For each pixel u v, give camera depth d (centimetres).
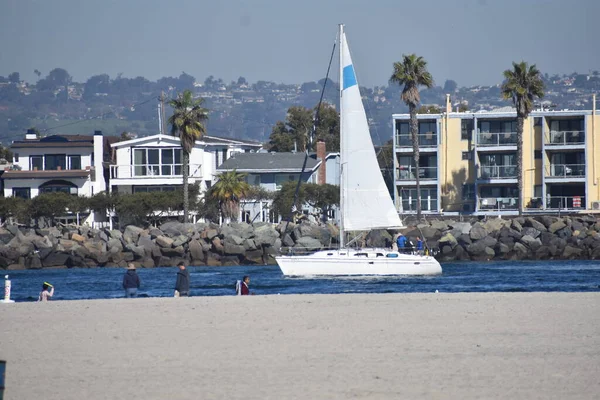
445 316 9738
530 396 6088
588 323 9088
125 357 7638
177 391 6384
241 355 7638
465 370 6894
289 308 10575
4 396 6038
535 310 10156
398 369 6969
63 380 6775
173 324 9431
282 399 6116
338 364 7194
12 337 8775
